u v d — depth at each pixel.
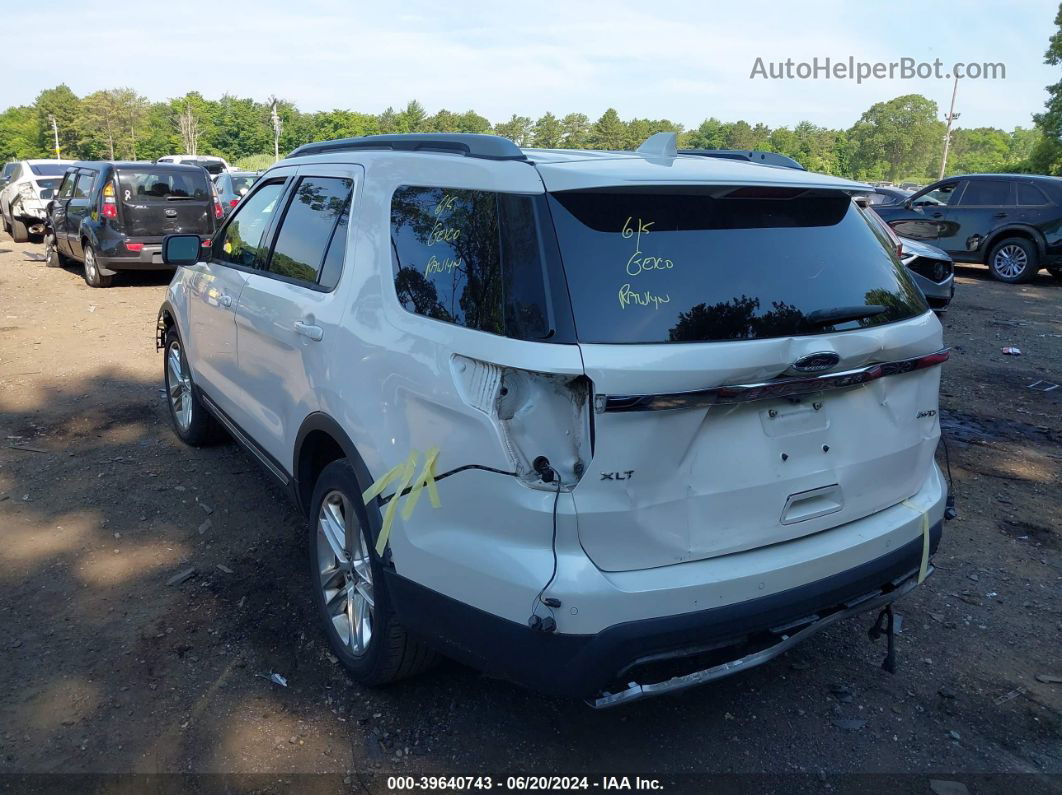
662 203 2.57
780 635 2.65
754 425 2.55
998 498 5.24
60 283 13.12
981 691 3.34
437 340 2.65
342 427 3.11
